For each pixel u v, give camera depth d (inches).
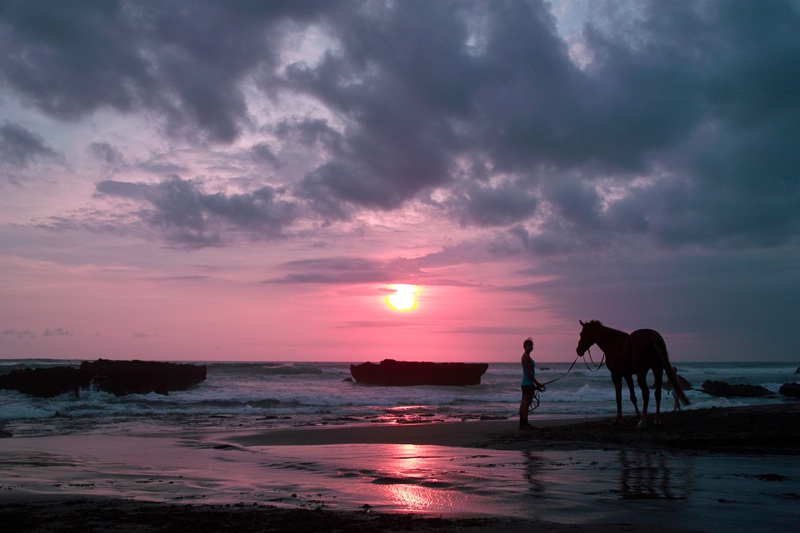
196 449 482.3
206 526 198.7
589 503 238.7
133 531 191.8
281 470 358.6
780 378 2630.4
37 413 876.0
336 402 1185.4
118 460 412.5
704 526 197.3
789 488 272.2
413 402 1207.6
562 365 6481.3
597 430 497.4
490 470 336.8
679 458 374.3
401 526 197.8
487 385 1967.3
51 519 208.5
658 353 477.4
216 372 2642.7
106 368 1470.2
